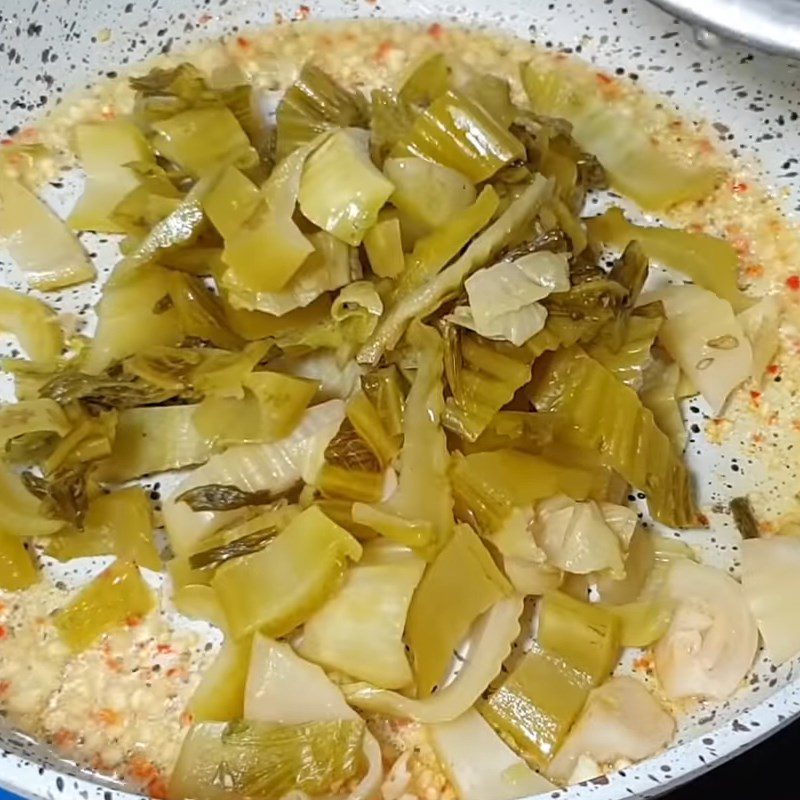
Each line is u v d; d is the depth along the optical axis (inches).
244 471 12.4
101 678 11.9
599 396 12.2
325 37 16.7
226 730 11.0
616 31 16.3
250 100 15.2
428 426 11.9
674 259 14.4
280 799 10.8
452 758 11.1
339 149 12.8
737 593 12.0
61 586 12.4
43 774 9.8
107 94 16.3
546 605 11.7
